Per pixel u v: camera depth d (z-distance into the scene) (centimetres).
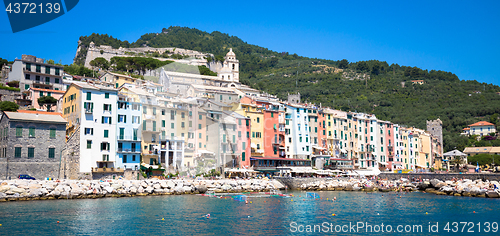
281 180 13112
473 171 15688
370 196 10950
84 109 10031
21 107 12594
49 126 9756
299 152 15475
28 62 14425
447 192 11644
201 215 6706
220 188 10775
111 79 14375
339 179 14075
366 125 18438
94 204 7738
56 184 8700
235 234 5347
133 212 6838
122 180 9612
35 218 6109
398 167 19112
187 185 10200
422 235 5691
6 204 7525
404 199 10156
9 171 9125
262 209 7619
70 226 5597
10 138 9219
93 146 9994
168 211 7044
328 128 16688
